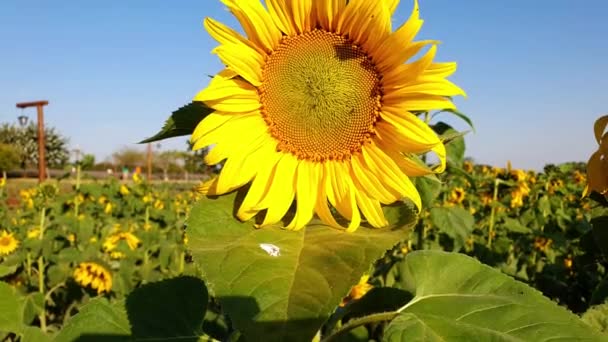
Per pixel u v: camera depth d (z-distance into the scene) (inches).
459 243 41.3
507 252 60.8
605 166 18.0
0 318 19.4
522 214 73.2
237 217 14.8
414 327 12.4
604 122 17.6
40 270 54.6
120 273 55.6
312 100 16.1
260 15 16.1
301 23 16.6
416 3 14.8
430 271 14.6
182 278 16.1
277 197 15.6
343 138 16.0
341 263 11.8
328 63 16.2
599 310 16.3
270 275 11.5
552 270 52.8
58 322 51.6
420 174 15.1
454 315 13.2
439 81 14.5
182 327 15.5
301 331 10.5
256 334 10.6
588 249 25.0
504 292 14.0
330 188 15.9
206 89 15.1
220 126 15.8
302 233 14.3
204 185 15.3
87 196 94.0
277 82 16.5
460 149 29.3
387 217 15.1
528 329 12.4
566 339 12.1
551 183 79.6
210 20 15.7
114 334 15.1
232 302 11.1
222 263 11.9
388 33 15.6
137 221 103.5
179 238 83.0
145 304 15.6
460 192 70.3
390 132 15.4
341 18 16.3
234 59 15.7
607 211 20.2
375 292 17.5
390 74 15.6
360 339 19.3
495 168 84.7
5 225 86.5
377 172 15.4
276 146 16.5
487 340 12.1
